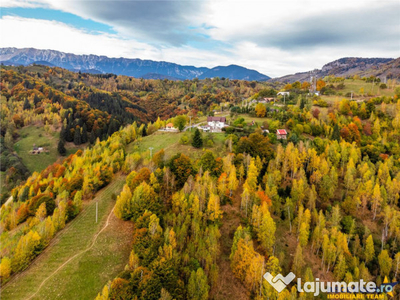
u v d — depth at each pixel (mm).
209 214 76750
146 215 68875
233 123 147875
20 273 59938
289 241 78312
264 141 108062
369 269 73375
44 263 62125
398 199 92812
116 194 90125
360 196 90375
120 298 48438
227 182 89625
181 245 65375
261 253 71625
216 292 62156
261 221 75062
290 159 102000
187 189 81938
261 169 101125
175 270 58031
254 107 186250
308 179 102188
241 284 64438
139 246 61000
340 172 106812
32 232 65625
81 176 95375
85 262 61219
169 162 95750
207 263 61906
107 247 65812
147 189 76375
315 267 72438
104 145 142375
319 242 74688
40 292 54625
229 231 77812
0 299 53719
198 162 97438
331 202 93750
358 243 75688
